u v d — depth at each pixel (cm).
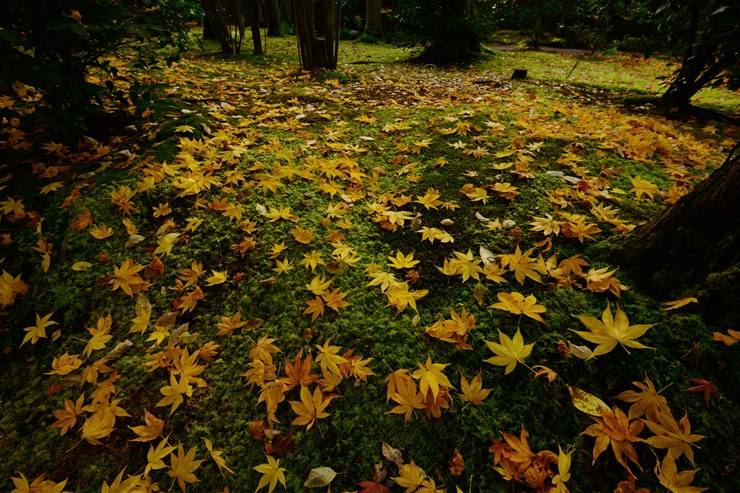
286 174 256
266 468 125
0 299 187
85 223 215
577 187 231
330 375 147
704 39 365
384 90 507
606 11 483
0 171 262
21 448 142
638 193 224
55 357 171
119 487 124
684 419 116
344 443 134
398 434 134
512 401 138
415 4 829
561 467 115
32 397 158
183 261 202
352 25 1698
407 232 218
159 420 141
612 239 183
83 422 147
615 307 155
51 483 127
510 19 1582
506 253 193
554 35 1319
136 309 182
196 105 360
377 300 179
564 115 376
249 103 400
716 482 112
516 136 303
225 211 226
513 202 227
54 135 297
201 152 277
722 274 136
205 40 946
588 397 132
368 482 123
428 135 316
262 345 161
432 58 870
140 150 275
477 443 130
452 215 224
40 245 206
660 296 153
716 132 373
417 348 157
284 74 598
